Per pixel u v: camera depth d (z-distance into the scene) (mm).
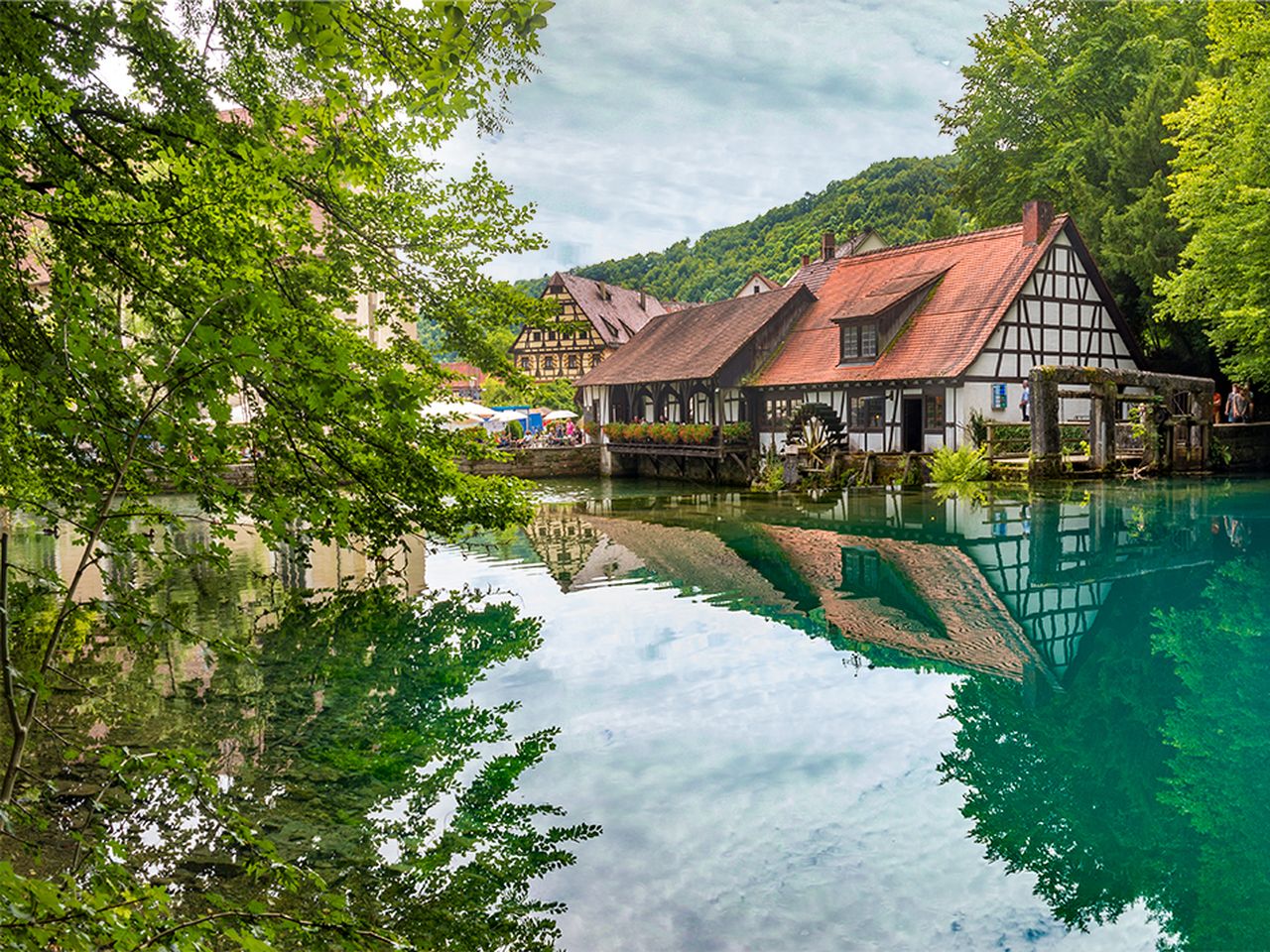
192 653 8977
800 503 22750
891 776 6043
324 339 6602
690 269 104500
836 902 4469
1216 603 10961
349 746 6570
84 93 6758
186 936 2293
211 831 5074
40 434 5359
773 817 5395
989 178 38406
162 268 6914
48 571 2740
